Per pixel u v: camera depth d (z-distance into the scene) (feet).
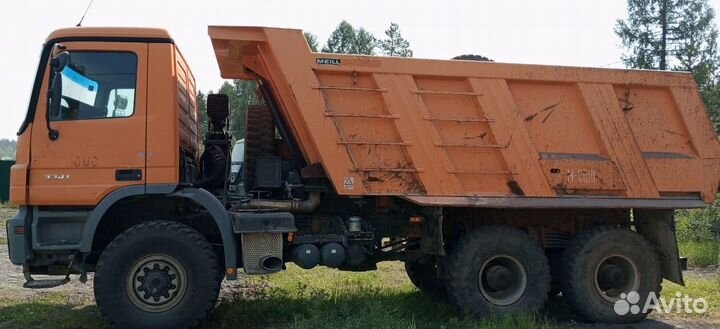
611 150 24.99
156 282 21.31
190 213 23.45
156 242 21.29
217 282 21.83
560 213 25.75
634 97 25.55
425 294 28.04
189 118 25.91
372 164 23.09
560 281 25.59
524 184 24.17
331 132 22.82
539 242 25.53
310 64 22.80
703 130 25.96
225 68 25.44
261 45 23.11
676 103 25.77
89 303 26.09
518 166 24.14
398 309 24.64
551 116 24.77
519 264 24.07
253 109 25.96
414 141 23.40
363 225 24.67
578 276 24.59
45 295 27.55
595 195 24.88
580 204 24.30
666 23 140.97
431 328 22.80
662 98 25.86
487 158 24.09
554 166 24.45
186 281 21.52
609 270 24.91
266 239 22.41
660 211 26.17
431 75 23.66
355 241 24.30
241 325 22.98
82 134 21.54
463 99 24.04
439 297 27.25
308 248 23.45
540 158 24.36
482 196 23.79
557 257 26.25
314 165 23.50
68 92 21.77
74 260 21.65
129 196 21.77
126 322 21.02
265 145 25.77
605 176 24.90
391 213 25.05
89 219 21.30
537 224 25.66
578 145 24.93
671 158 25.58
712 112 89.76
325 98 22.90
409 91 23.48
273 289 27.40
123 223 23.11
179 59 23.43
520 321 22.54
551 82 24.66
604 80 25.11
